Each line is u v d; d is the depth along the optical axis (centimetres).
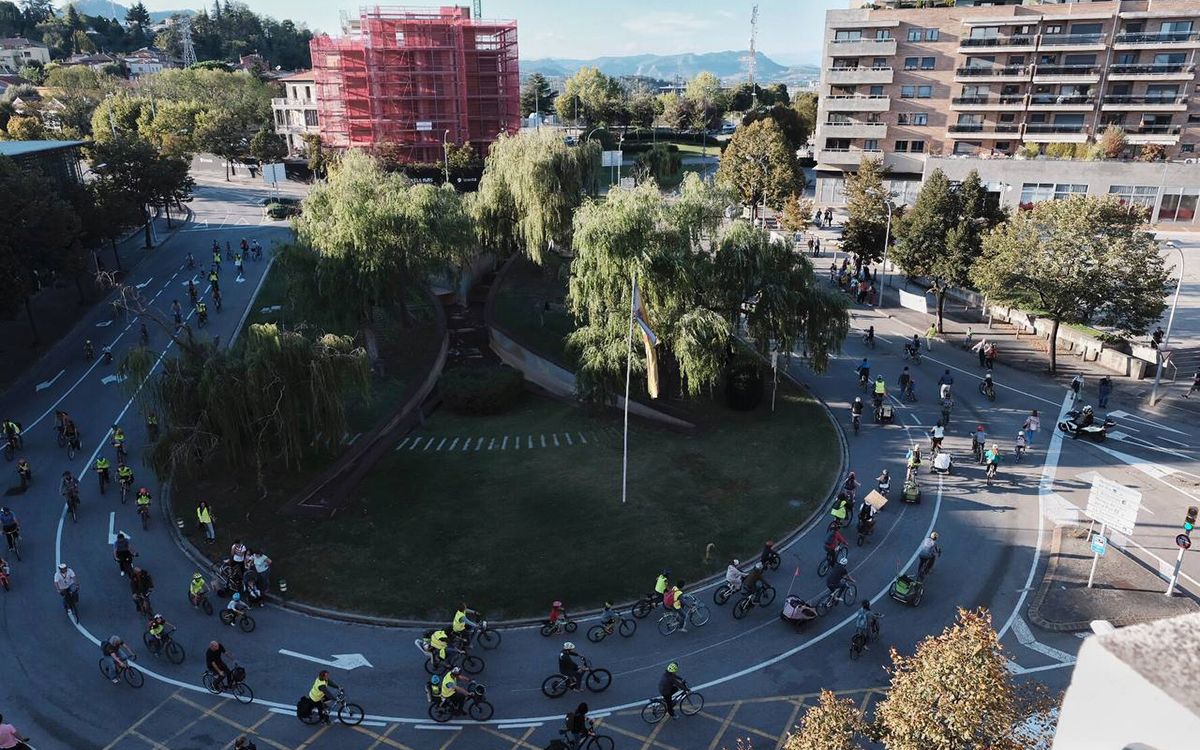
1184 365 4403
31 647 2253
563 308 5097
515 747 1920
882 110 8712
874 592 2511
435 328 4878
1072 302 4141
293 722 1995
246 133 11825
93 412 3875
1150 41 7819
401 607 2434
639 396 3900
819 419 3812
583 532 2830
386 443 3541
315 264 4044
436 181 9681
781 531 2852
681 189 3919
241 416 2808
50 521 2936
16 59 17475
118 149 6638
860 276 6178
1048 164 7300
